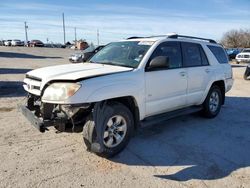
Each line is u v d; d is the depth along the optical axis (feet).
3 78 42.27
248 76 49.06
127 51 17.93
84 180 12.58
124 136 15.37
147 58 16.76
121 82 14.99
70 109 13.74
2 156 14.52
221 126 21.04
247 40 242.78
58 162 14.15
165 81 17.67
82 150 15.66
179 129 19.98
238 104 28.99
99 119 14.06
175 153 15.85
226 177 13.34
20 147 15.72
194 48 20.98
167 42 18.56
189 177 13.24
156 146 16.74
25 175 12.76
